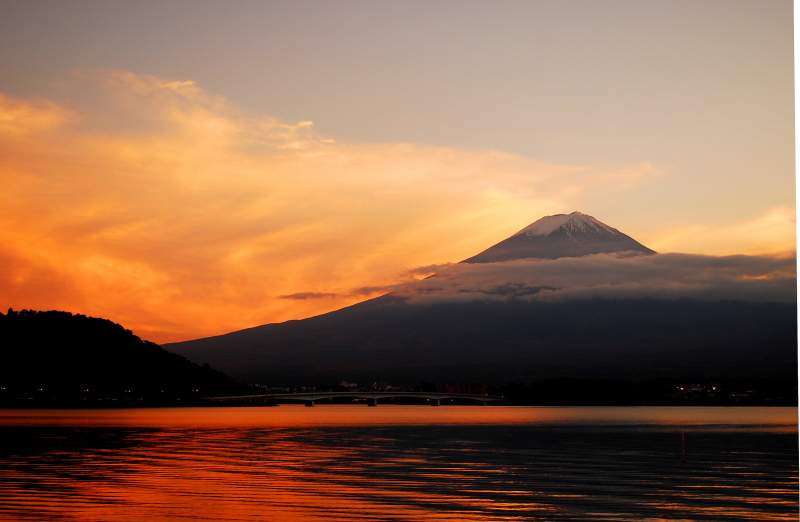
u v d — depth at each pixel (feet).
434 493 155.33
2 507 135.44
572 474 189.06
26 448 263.49
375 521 127.34
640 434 375.25
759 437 345.92
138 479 173.37
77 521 124.26
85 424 467.93
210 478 176.45
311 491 156.35
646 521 130.11
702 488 164.66
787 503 146.30
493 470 197.16
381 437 345.10
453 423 527.81
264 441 309.22
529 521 129.18
